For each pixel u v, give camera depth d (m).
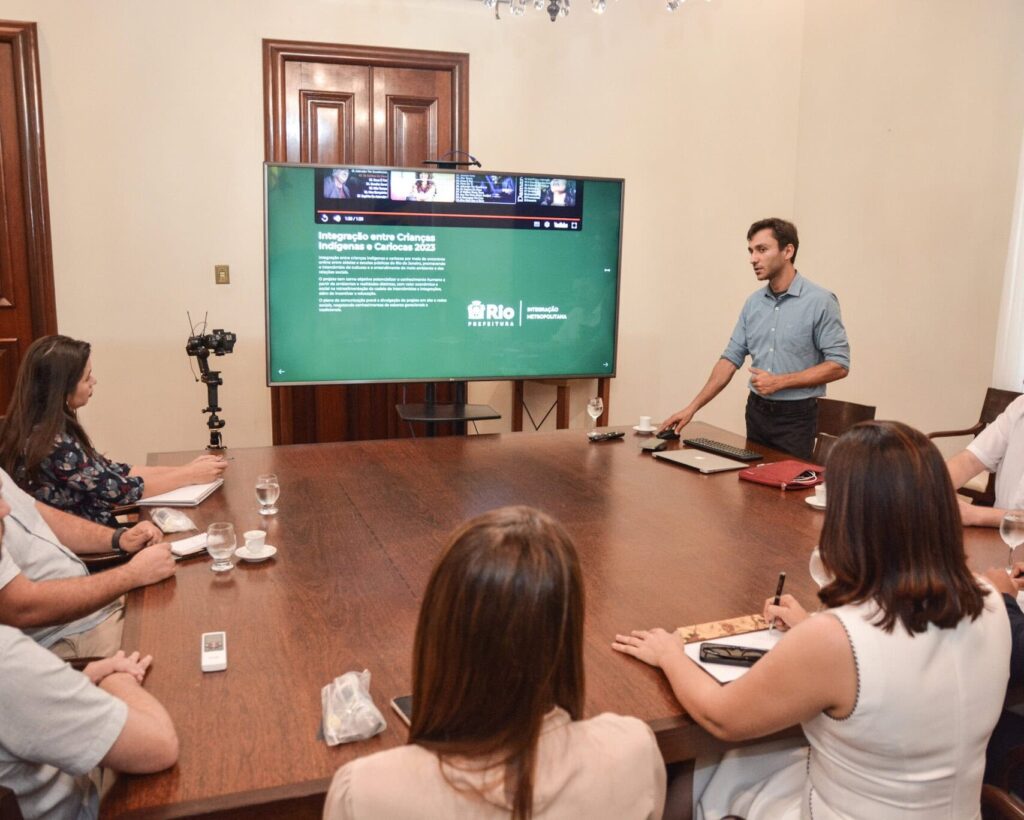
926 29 4.09
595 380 4.95
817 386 3.50
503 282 4.35
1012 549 1.87
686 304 5.04
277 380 4.16
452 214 4.21
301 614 1.62
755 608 1.68
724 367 3.75
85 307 4.29
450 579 0.80
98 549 2.07
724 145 4.92
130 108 4.19
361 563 1.89
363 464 2.83
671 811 1.34
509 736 0.79
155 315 4.39
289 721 1.25
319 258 4.10
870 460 1.11
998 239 3.79
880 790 1.15
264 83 4.32
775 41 4.88
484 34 4.57
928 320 4.16
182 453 2.96
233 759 1.15
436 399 4.84
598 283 4.49
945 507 1.09
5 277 4.14
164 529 2.09
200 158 4.32
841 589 1.16
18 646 1.12
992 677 1.14
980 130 3.85
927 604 1.09
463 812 0.78
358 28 4.41
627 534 2.12
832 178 4.72
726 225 5.00
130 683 1.28
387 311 4.23
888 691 1.08
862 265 4.55
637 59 4.77
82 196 4.20
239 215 4.41
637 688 1.36
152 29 4.16
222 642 1.48
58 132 4.12
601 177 4.58
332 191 4.05
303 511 2.28
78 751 1.10
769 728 1.17
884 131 4.36
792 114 4.95
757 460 2.92
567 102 4.73
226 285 4.46
